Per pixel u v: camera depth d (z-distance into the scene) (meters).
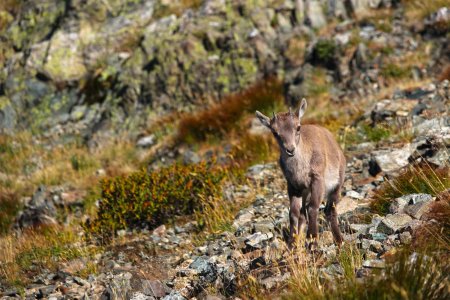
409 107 50.00
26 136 75.06
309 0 71.75
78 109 76.62
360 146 44.84
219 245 33.28
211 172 44.56
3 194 60.56
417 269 18.67
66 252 38.81
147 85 72.31
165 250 36.44
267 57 68.50
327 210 29.14
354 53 63.03
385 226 25.92
